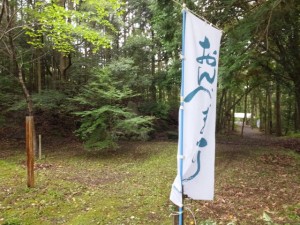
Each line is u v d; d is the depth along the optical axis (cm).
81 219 504
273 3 789
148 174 829
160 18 1116
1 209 534
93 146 1106
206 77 334
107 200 600
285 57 1363
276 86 2111
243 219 495
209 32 336
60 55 1488
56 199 595
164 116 1720
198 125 328
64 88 1368
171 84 1764
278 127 2289
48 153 1107
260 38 872
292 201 578
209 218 503
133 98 1741
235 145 1365
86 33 773
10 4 1055
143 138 1432
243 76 1572
